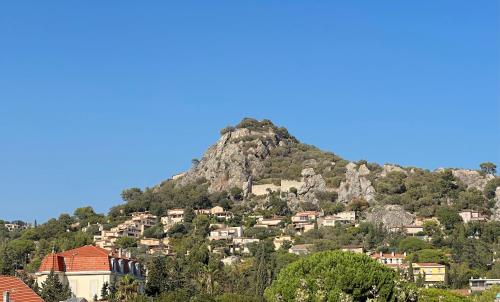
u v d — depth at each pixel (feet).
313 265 432.66
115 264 606.14
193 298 456.86
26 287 374.84
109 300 547.49
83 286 582.35
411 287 440.86
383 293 417.28
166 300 448.24
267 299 445.78
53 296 527.81
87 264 587.27
